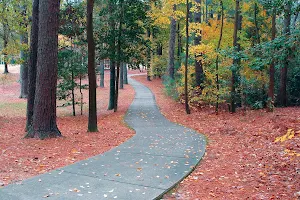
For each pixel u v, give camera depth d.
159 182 5.51
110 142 9.52
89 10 10.77
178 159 7.24
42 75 9.76
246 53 7.21
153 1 18.00
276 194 5.11
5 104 24.84
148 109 19.16
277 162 6.93
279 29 19.69
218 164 7.10
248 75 17.00
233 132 10.97
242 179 5.98
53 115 10.01
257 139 9.56
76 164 6.68
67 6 16.31
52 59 9.79
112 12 17.70
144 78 49.34
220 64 15.80
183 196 5.04
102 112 19.59
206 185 5.62
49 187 5.14
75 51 18.69
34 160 7.07
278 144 8.53
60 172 6.05
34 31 12.34
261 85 17.98
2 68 50.88
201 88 18.06
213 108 18.11
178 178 5.78
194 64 18.91
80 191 4.96
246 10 16.83
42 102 9.82
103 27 18.02
